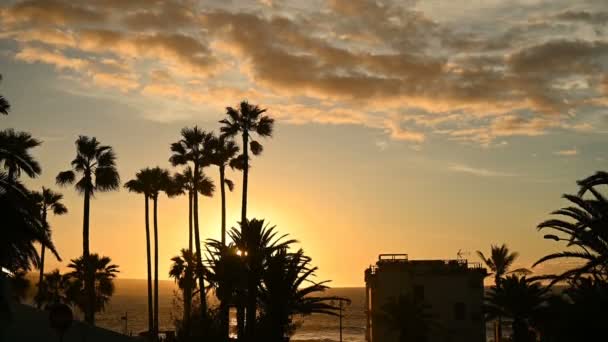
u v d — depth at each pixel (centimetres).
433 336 6109
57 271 7344
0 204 2136
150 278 6353
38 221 2284
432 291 6262
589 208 2302
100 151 5331
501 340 6106
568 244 2312
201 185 6091
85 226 5191
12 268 2255
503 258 6981
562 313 2630
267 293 3841
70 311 1700
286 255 3853
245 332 3891
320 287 3878
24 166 2305
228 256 3884
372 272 6581
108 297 7512
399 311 5556
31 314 3866
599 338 2412
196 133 5584
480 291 6241
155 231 6475
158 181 6444
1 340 3044
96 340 3712
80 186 5262
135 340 4156
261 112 5088
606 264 2277
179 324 4425
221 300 4050
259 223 3944
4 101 2473
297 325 4022
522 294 5378
